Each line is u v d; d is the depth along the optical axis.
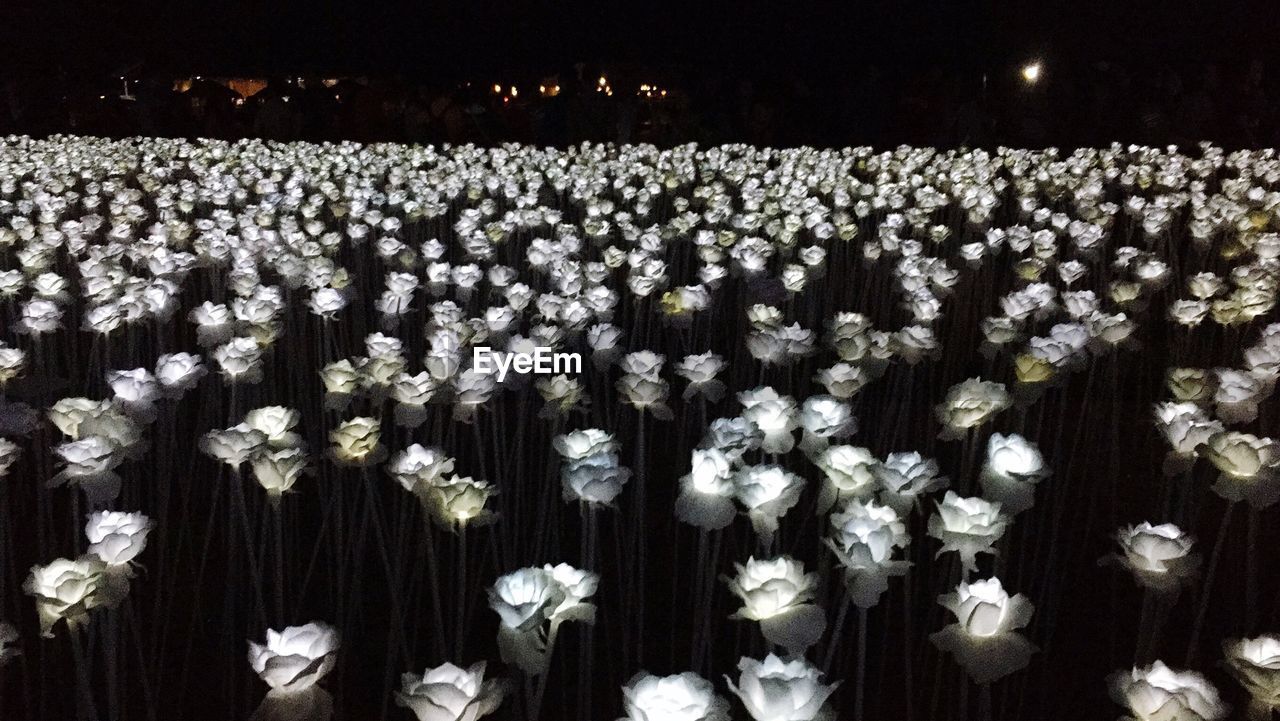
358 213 10.05
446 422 6.31
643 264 7.36
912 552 5.09
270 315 5.75
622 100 18.39
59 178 12.98
